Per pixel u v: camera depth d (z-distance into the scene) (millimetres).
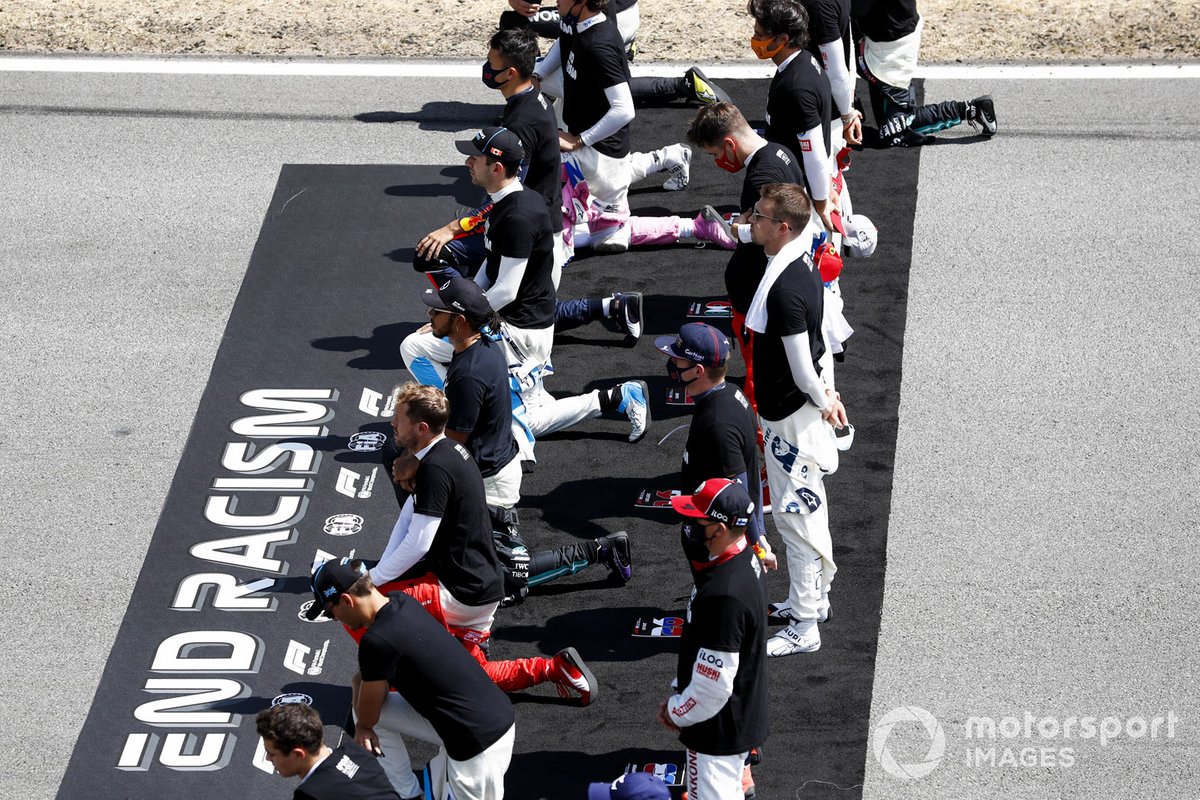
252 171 44500
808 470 27312
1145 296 37812
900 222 41344
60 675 27906
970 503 31625
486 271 32625
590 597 29625
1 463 33469
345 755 21562
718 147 31344
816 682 27375
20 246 41219
